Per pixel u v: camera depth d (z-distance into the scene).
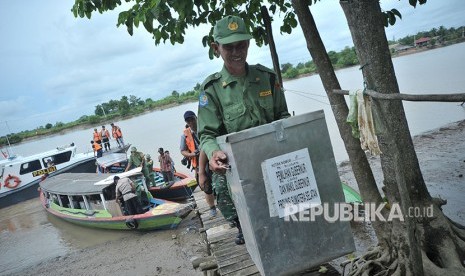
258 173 2.14
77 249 10.94
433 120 16.11
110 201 11.36
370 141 2.69
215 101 2.77
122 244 10.52
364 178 3.88
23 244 12.46
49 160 19.78
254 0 5.78
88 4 4.85
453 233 3.14
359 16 2.92
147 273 8.41
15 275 9.88
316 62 3.95
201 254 8.77
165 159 13.88
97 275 8.82
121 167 17.94
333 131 17.17
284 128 2.17
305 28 3.86
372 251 3.69
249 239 2.42
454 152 10.30
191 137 7.03
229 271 3.93
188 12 4.60
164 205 11.03
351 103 2.80
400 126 3.10
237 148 2.11
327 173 2.25
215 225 6.00
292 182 2.19
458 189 7.75
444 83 22.25
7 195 18.50
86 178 14.46
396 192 3.23
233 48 2.60
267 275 2.20
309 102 23.12
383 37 2.93
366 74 3.00
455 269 2.89
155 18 4.20
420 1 4.82
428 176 8.91
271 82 2.85
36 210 17.05
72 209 12.88
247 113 2.70
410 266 3.04
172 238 10.12
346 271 5.00
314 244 2.26
